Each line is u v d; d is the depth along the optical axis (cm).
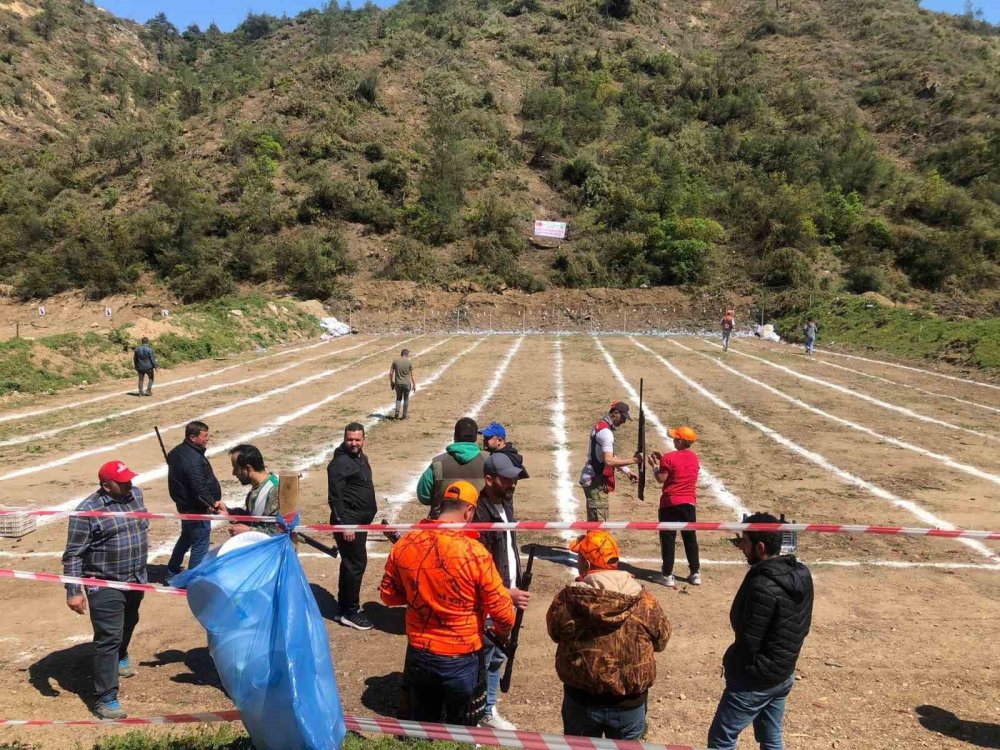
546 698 489
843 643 564
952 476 1065
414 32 8050
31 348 1959
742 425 1434
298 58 11000
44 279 4241
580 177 5394
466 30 8275
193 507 629
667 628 343
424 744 411
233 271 4338
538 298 4191
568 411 1572
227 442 1302
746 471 1096
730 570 721
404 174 5084
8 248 4519
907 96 6731
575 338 3319
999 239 4481
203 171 5138
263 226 4591
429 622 356
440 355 2622
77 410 1623
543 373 2144
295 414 1564
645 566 732
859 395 1783
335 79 6194
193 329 2625
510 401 1694
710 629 590
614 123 6281
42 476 1084
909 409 1606
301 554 767
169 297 4200
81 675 520
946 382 1991
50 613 627
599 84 6812
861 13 8694
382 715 458
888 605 634
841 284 4159
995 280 4262
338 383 2000
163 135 5644
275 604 361
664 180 5153
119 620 460
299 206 4731
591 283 4381
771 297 4019
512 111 6431
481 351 2747
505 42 7856
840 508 911
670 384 1934
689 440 682
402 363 1498
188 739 423
